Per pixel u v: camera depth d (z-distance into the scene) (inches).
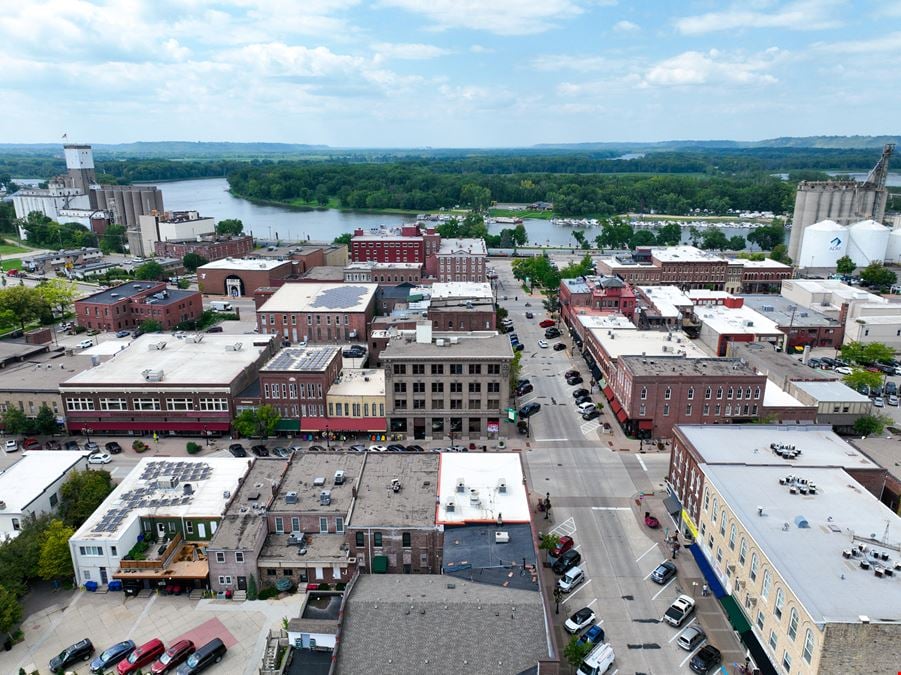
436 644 2118.6
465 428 4424.2
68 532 2886.3
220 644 2469.2
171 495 3193.9
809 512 2573.8
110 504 3122.5
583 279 7632.9
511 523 2787.9
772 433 3444.9
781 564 2223.2
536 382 5433.1
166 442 4347.9
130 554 2903.5
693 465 3152.1
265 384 4387.3
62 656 2447.1
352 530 2780.5
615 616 2706.7
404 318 6082.7
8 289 7071.9
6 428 4404.5
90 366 4948.3
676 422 4347.9
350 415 4451.3
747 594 2465.6
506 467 3270.2
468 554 2586.1
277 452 4121.6
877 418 4338.1
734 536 2591.0
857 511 2583.7
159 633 2615.7
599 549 3161.9
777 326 6264.8
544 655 2079.2
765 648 2304.4
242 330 6943.9
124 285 7514.8
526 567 2503.7
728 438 3366.1
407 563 2827.3
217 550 2778.1
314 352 4864.7
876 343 5757.9
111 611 2755.9
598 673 2361.0
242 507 3034.0
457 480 3134.8
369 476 3230.8
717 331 6063.0
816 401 4347.9
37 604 2807.6
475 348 4500.5
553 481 3809.1
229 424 4394.7
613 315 6343.5
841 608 1991.9
